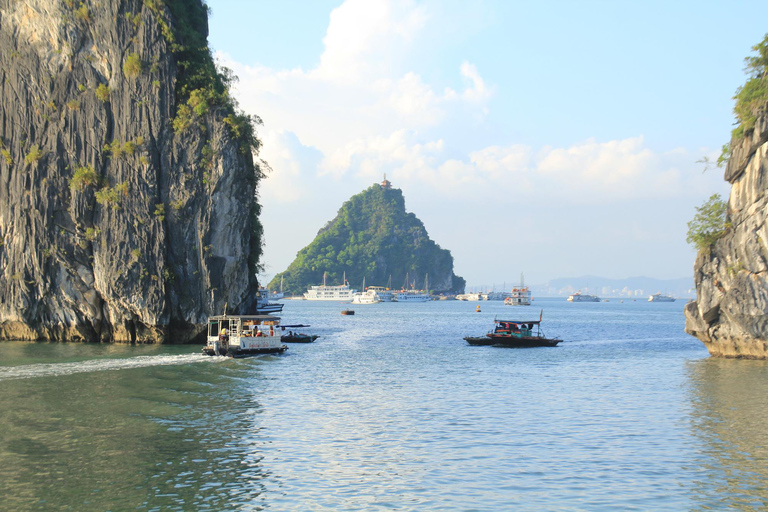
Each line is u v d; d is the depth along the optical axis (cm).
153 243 6831
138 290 6731
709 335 6347
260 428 3150
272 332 6175
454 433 3112
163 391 4000
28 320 6881
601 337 9600
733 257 5962
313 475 2478
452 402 3872
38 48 7019
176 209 7012
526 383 4625
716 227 6241
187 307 6975
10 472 2447
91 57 7062
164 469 2509
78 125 6938
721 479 2470
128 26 7100
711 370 5350
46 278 6788
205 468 2531
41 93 6962
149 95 7050
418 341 8362
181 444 2839
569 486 2391
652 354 6762
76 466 2523
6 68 7012
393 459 2686
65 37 6994
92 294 6825
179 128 7106
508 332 7900
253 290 8525
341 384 4462
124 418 3275
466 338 7869
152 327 6825
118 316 6844
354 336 9262
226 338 5891
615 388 4419
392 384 4506
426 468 2577
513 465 2623
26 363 5062
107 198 6788
